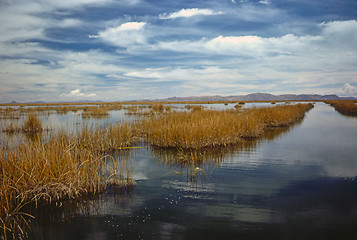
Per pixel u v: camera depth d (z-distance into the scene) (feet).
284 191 16.15
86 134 31.76
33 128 46.19
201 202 14.49
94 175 17.65
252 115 49.06
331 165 22.57
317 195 15.44
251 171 20.81
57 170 16.29
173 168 21.93
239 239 10.72
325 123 59.77
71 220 12.58
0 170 15.65
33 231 11.57
